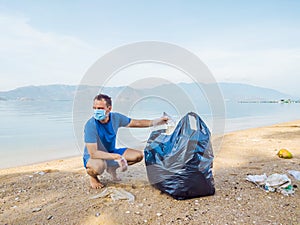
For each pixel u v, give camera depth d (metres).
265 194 2.48
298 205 2.22
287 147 4.86
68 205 2.30
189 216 2.05
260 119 11.55
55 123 8.48
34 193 2.64
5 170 3.64
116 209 2.20
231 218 2.00
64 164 3.98
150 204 2.30
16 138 6.11
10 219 2.05
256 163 3.68
